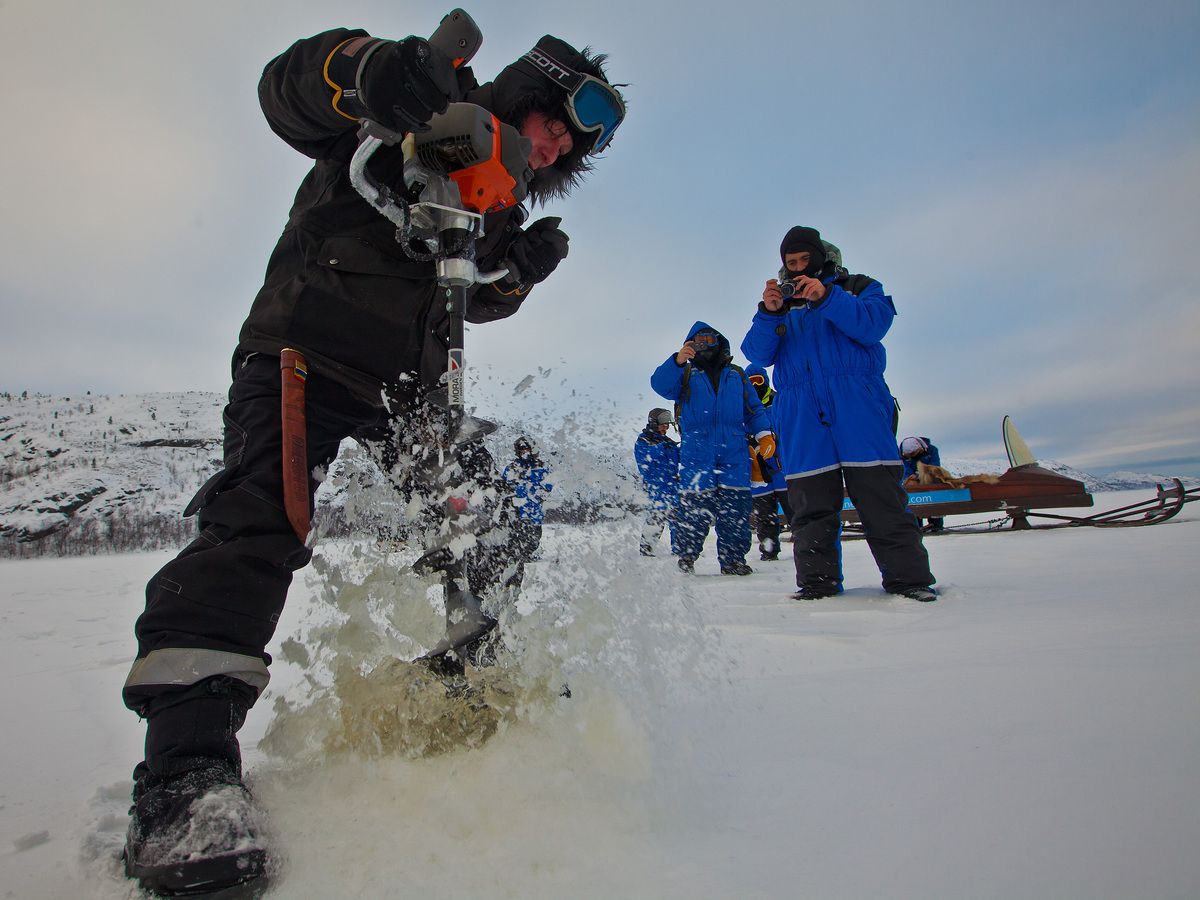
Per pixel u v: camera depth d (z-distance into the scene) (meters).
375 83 0.86
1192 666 1.29
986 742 0.97
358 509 1.14
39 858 0.78
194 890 0.66
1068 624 1.87
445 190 0.96
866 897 0.60
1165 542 4.50
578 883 0.66
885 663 1.55
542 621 1.20
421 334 1.12
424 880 0.68
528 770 0.87
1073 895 0.58
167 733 0.78
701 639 1.36
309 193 1.16
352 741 0.96
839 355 3.04
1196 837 0.66
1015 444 7.13
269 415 0.97
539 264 1.41
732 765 0.94
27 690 1.89
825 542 3.06
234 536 0.88
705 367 4.78
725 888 0.64
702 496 4.63
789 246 3.14
